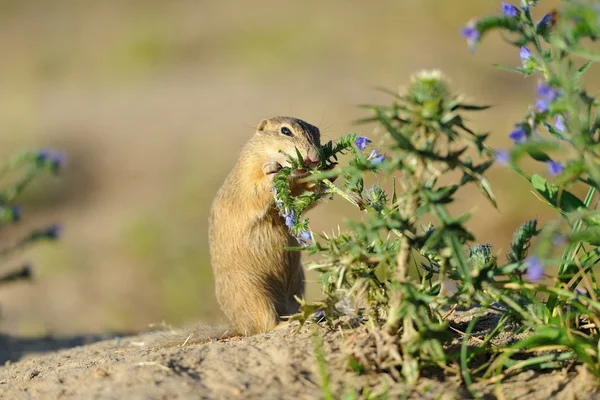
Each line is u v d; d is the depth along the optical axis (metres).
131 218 26.12
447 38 37.62
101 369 8.08
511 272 7.59
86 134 32.16
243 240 11.42
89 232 25.98
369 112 29.66
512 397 7.14
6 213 14.92
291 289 11.99
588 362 7.19
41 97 36.59
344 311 8.62
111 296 21.77
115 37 44.97
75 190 29.23
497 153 6.80
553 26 7.59
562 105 6.88
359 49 38.09
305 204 8.91
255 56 39.41
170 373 7.77
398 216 7.10
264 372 7.65
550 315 7.82
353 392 6.92
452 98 6.80
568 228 8.22
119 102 35.03
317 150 9.59
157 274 22.75
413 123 6.71
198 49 41.59
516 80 32.16
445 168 7.02
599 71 25.20
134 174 29.55
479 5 38.56
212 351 8.21
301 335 8.41
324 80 34.50
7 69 42.06
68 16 51.12
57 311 21.00
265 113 31.59
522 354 7.87
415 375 7.23
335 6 44.06
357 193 8.56
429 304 7.71
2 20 51.81
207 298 21.44
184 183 27.94
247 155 11.51
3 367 11.23
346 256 7.49
